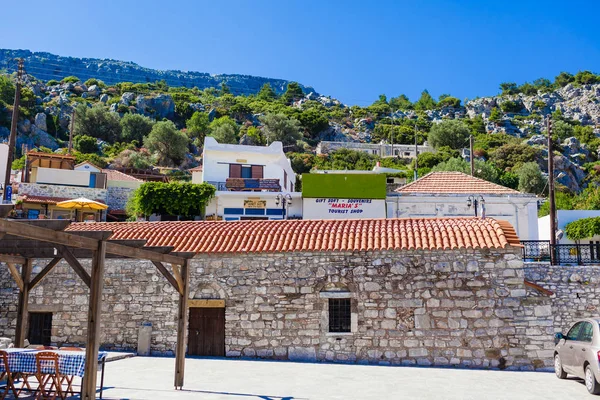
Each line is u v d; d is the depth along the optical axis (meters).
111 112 105.88
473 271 16.80
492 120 145.75
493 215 31.41
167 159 93.75
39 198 44.19
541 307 16.34
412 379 13.66
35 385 12.06
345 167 88.25
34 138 88.81
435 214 32.41
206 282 18.09
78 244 8.76
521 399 11.00
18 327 12.68
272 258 17.89
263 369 15.16
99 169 50.53
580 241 30.94
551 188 27.80
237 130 114.50
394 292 17.05
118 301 18.56
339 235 18.53
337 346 17.05
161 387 11.98
